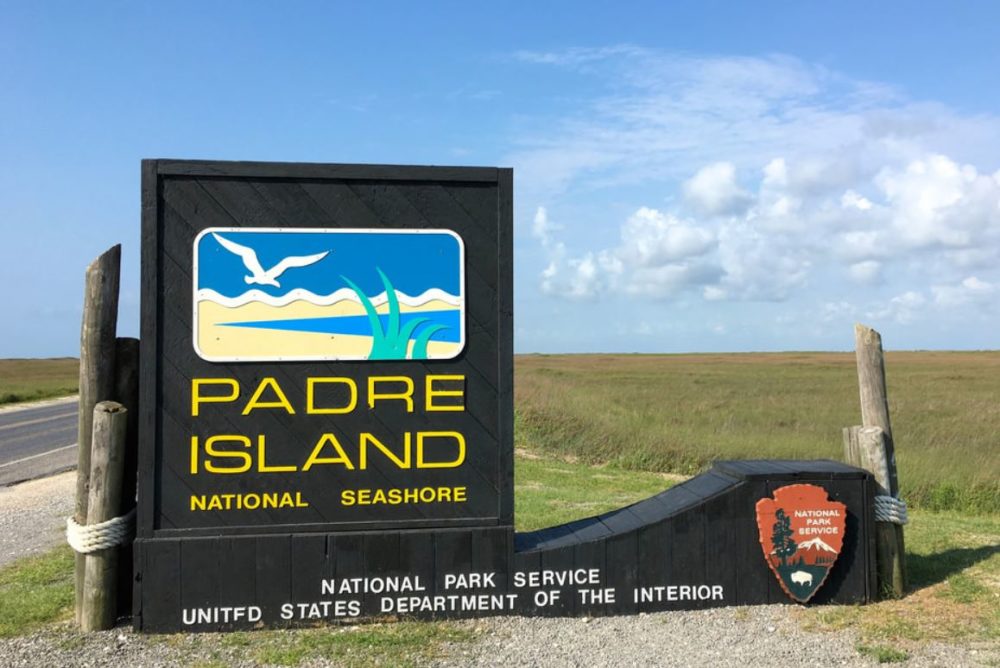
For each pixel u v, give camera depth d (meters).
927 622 5.25
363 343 5.45
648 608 5.54
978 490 11.08
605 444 15.91
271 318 5.36
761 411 24.53
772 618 5.37
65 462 15.61
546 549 5.50
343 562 5.33
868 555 5.69
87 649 4.87
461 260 5.53
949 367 65.12
